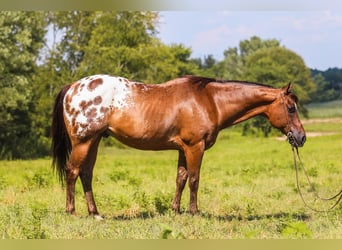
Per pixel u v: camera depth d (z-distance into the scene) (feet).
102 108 32.40
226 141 170.81
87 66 163.63
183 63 209.15
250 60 269.85
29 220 30.45
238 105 33.55
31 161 111.45
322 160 85.97
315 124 210.18
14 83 128.77
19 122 139.23
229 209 37.11
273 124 33.99
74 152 32.89
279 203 40.01
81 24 174.91
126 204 37.70
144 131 32.53
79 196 42.83
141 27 174.81
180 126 32.89
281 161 84.84
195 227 29.71
